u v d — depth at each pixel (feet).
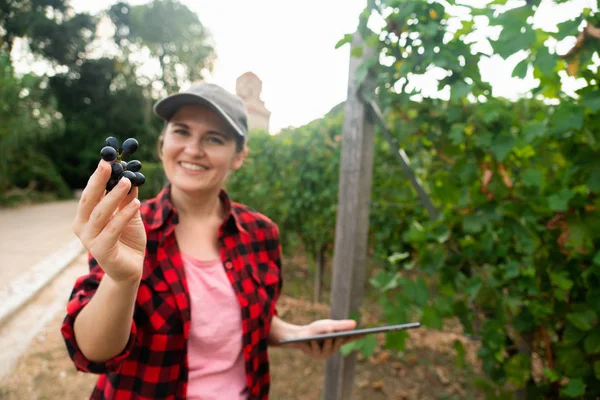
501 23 4.30
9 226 32.60
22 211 43.55
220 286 3.86
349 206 6.29
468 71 5.05
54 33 80.64
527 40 4.13
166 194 4.00
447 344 11.96
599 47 3.92
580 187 5.20
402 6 5.07
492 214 5.37
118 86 86.99
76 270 20.81
